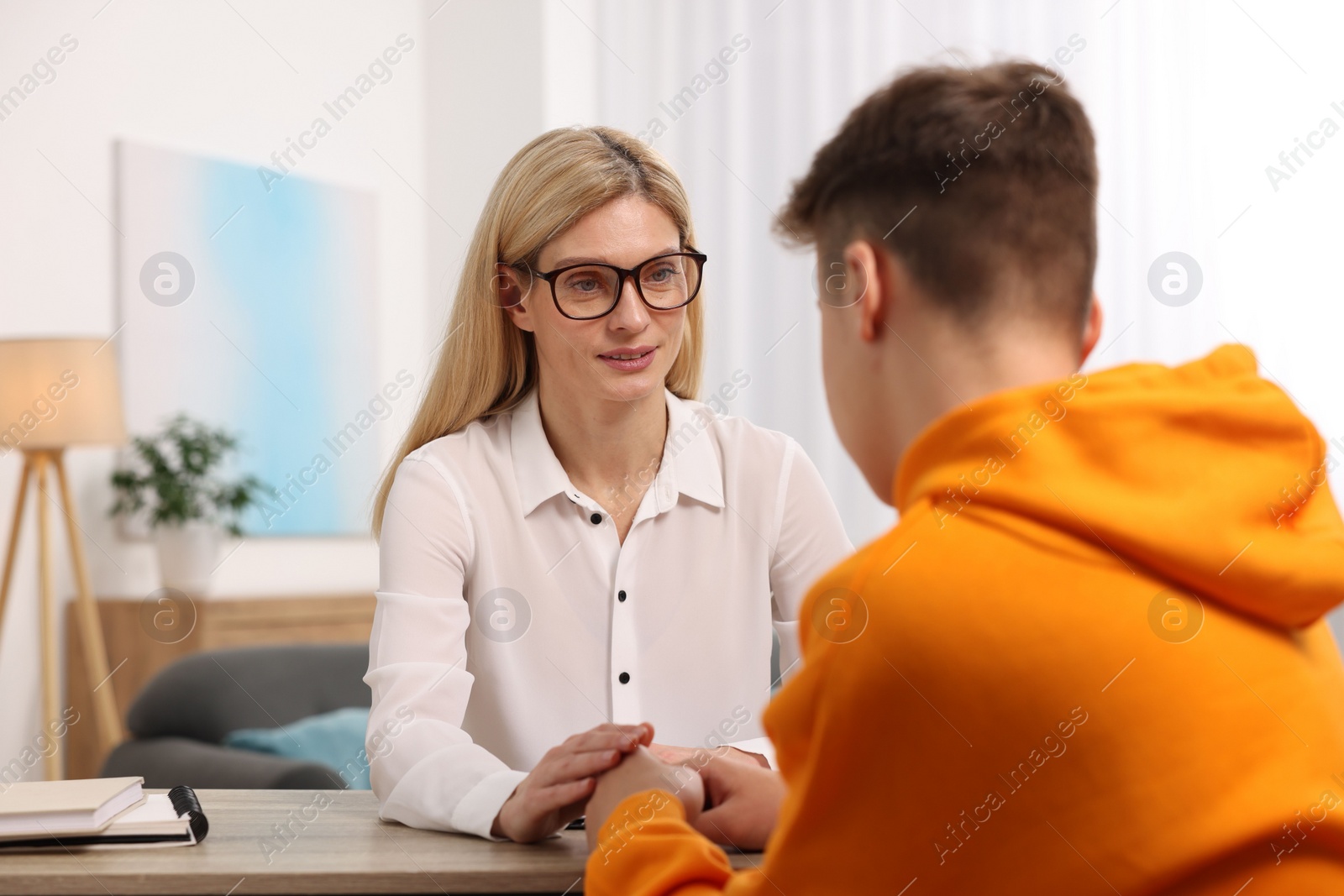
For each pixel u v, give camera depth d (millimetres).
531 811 851
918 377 630
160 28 3588
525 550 1223
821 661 602
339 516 3996
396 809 938
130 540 3447
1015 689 560
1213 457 611
